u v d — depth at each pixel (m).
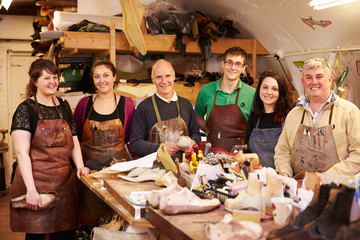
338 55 4.23
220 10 5.29
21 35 7.82
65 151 3.27
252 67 5.41
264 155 3.22
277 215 1.78
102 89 3.63
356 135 2.56
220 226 1.57
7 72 7.86
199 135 3.76
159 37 4.89
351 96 4.23
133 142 3.53
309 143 2.71
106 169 3.12
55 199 3.19
